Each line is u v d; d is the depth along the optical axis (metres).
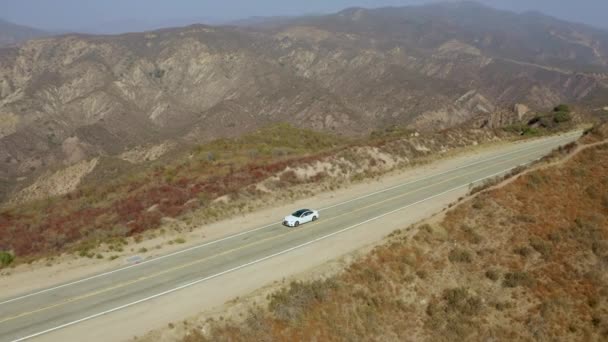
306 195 41.81
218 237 31.80
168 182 43.31
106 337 19.73
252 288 24.03
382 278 26.09
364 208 37.94
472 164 52.25
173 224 33.56
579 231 31.61
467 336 23.58
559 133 69.94
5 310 21.97
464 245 30.06
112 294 23.55
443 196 40.44
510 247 29.95
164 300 22.89
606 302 26.06
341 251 28.86
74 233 32.16
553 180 38.12
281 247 29.75
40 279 25.39
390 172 50.16
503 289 26.70
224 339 20.17
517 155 55.50
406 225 33.28
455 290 26.09
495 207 33.91
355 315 23.47
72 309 22.05
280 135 69.19
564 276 27.75
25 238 31.52
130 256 28.48
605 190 36.72
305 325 21.95
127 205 37.16
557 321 24.70
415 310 24.94
